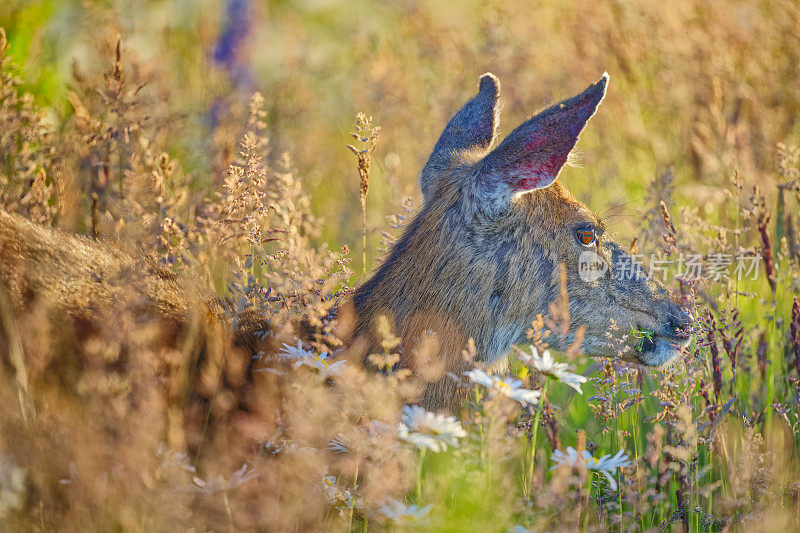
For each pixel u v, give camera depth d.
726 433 9.45
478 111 10.42
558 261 9.22
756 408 9.65
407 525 6.78
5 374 6.74
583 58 17.67
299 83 17.36
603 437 9.51
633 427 9.41
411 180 15.30
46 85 14.11
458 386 8.86
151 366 7.07
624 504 8.65
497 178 8.77
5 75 11.34
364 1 21.50
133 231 9.41
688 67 17.17
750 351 10.27
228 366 7.88
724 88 16.47
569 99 8.47
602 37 17.83
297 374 7.61
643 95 17.14
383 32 20.58
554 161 8.60
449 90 17.53
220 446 7.48
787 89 16.94
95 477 6.25
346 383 6.78
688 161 15.73
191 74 16.62
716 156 14.69
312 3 21.11
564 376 7.28
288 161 10.35
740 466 8.22
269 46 17.88
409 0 21.11
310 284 8.82
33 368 6.94
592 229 9.31
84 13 14.93
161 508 6.27
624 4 18.19
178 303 8.26
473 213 8.88
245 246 9.95
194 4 17.83
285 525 6.82
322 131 17.09
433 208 9.02
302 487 6.92
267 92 16.69
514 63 17.81
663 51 17.45
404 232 9.45
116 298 7.66
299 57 18.30
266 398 7.77
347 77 18.59
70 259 8.00
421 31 19.75
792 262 11.50
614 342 9.57
